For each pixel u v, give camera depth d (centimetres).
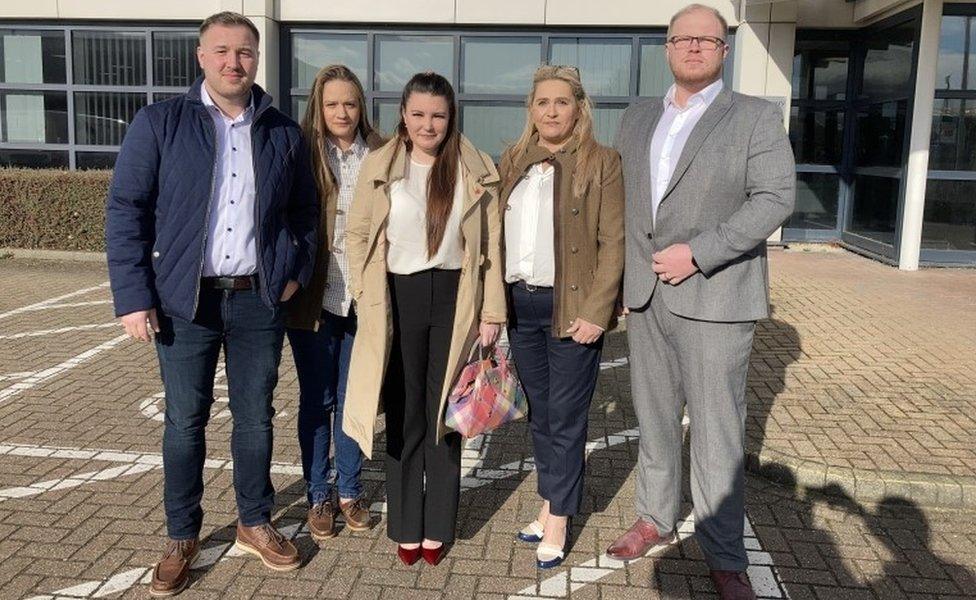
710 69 284
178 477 295
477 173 294
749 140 279
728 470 295
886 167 1077
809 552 336
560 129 301
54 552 321
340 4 1132
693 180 286
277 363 306
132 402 503
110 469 401
